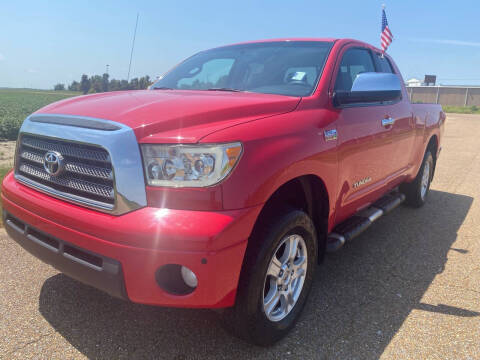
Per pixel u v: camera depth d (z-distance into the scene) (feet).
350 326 9.01
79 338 8.19
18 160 8.91
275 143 7.63
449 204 19.47
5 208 8.73
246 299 7.26
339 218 10.73
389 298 10.30
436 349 8.27
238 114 7.86
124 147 6.73
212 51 13.29
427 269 12.11
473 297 10.46
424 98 224.33
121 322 8.79
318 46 11.42
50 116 8.15
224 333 8.56
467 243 14.35
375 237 14.73
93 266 6.95
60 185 7.64
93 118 7.38
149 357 7.73
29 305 9.25
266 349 8.11
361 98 10.09
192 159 6.63
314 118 9.02
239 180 6.83
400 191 17.79
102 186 6.98
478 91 206.08
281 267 8.20
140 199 6.67
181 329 8.64
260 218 7.64
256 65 11.30
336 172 9.57
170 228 6.42
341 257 12.84
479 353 8.16
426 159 17.72
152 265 6.52
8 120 52.47
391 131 12.66
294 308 8.73
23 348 7.80
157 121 7.03
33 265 11.17
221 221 6.56
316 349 8.17
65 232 7.20
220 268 6.63
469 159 32.94
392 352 8.14
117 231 6.58
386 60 14.61
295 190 9.11
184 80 12.10
